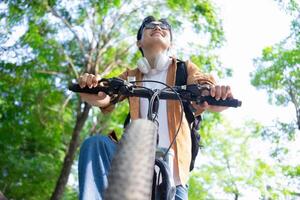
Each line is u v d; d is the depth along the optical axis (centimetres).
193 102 289
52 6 1257
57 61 1315
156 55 312
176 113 288
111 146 263
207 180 1889
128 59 1380
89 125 1518
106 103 297
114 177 173
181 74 306
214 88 253
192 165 298
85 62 1345
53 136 1387
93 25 1336
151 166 182
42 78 1320
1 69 1278
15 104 1329
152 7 1345
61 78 1337
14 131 1332
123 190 166
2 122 1333
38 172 1321
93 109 1428
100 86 270
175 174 273
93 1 1262
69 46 1345
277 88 1593
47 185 1338
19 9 1228
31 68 1291
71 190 1555
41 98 1334
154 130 205
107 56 1375
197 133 301
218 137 1909
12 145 1338
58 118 1374
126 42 1380
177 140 281
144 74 317
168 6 1337
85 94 287
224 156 1902
